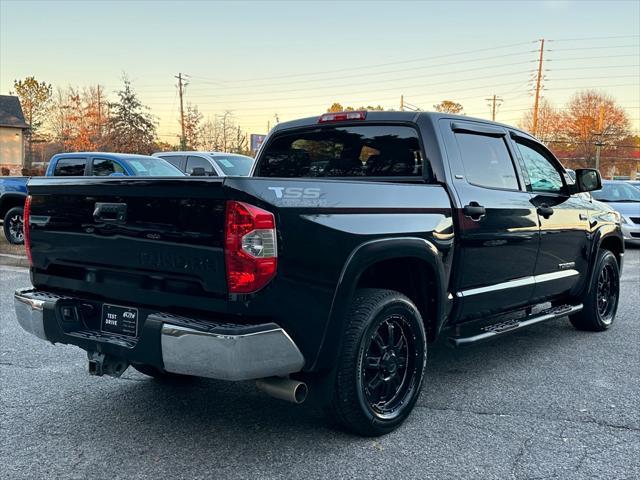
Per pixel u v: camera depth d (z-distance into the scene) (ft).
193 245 10.16
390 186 12.22
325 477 10.37
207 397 14.24
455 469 10.68
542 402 14.01
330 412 11.59
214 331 9.73
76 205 11.89
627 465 10.87
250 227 9.73
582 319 20.75
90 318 12.03
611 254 21.18
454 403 13.93
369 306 11.59
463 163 14.70
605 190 54.19
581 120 259.39
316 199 10.67
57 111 205.05
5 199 40.78
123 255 11.20
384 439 11.93
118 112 151.64
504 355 18.02
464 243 14.02
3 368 16.29
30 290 12.96
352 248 11.12
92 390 14.66
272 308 10.06
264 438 11.92
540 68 219.61
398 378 12.62
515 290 16.16
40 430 12.28
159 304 10.82
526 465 10.84
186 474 10.45
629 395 14.52
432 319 13.53
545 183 18.19
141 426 12.49
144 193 10.69
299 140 16.89
